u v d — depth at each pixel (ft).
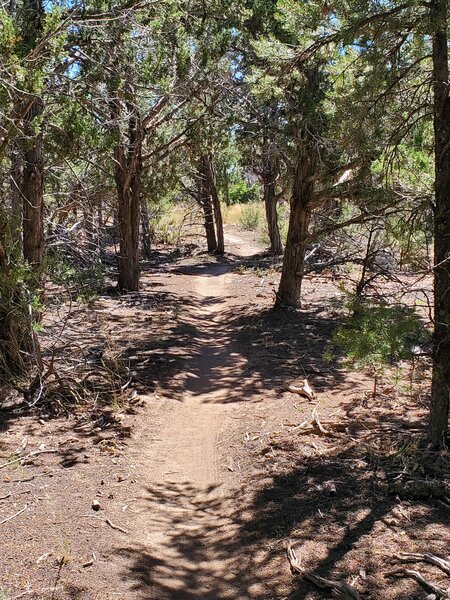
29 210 27.48
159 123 51.67
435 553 13.97
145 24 28.76
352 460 19.44
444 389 18.84
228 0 32.45
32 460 19.56
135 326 41.37
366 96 21.66
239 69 45.14
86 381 27.53
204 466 20.62
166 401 26.81
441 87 17.90
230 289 58.90
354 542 14.82
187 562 15.02
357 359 17.10
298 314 43.80
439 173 18.10
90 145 27.66
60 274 36.40
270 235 84.69
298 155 41.19
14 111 22.39
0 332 25.63
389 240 40.63
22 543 14.53
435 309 18.33
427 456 18.74
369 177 37.09
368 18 18.30
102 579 13.47
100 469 19.43
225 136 51.42
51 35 20.29
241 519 16.80
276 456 20.39
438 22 16.72
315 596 13.11
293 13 26.12
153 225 102.12
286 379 29.53
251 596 13.55
